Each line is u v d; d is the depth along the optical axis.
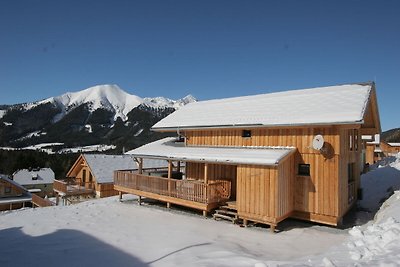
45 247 9.38
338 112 11.95
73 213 14.45
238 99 18.89
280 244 9.84
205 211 13.52
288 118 12.84
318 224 12.23
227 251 8.59
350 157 13.96
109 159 32.59
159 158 15.48
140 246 9.38
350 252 6.95
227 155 13.00
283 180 11.80
